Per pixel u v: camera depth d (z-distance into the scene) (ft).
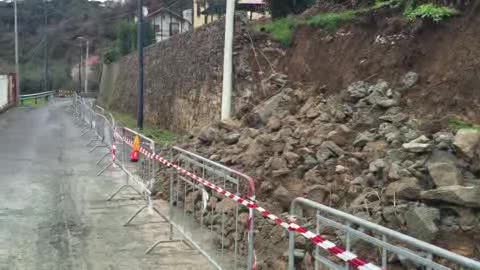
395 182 21.49
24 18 317.22
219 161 32.91
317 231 15.84
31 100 182.80
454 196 19.17
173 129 73.31
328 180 24.88
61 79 276.62
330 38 40.70
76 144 65.82
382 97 30.35
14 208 32.60
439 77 29.01
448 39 30.22
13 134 75.46
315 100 35.45
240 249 23.48
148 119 92.43
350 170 24.71
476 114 25.62
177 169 27.43
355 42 37.73
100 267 22.67
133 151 38.93
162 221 29.81
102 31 304.30
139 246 25.50
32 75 268.62
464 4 30.86
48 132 79.97
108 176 43.91
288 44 45.78
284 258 20.95
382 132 26.73
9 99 138.10
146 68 98.89
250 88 46.55
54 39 304.30
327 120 31.24
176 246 25.50
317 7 49.85
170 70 79.41
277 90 42.39
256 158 30.12
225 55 43.29
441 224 19.20
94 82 269.85
